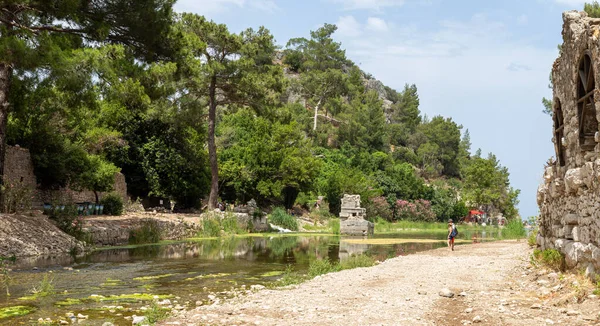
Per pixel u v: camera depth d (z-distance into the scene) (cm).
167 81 2995
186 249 2495
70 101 2306
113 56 2441
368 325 806
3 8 2066
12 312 980
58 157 3228
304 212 6384
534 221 3247
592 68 1054
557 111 1414
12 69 2178
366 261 1780
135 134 4503
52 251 1992
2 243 1830
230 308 957
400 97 16075
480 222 7806
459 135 14550
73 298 1140
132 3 2486
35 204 3166
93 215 3231
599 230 992
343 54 13350
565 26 1288
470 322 819
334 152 8525
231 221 3972
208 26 4303
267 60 5731
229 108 4934
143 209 4191
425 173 12362
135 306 1058
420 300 1017
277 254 2309
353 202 4175
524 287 1155
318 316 877
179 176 4669
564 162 1374
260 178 5662
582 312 842
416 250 2591
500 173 8788
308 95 11150
